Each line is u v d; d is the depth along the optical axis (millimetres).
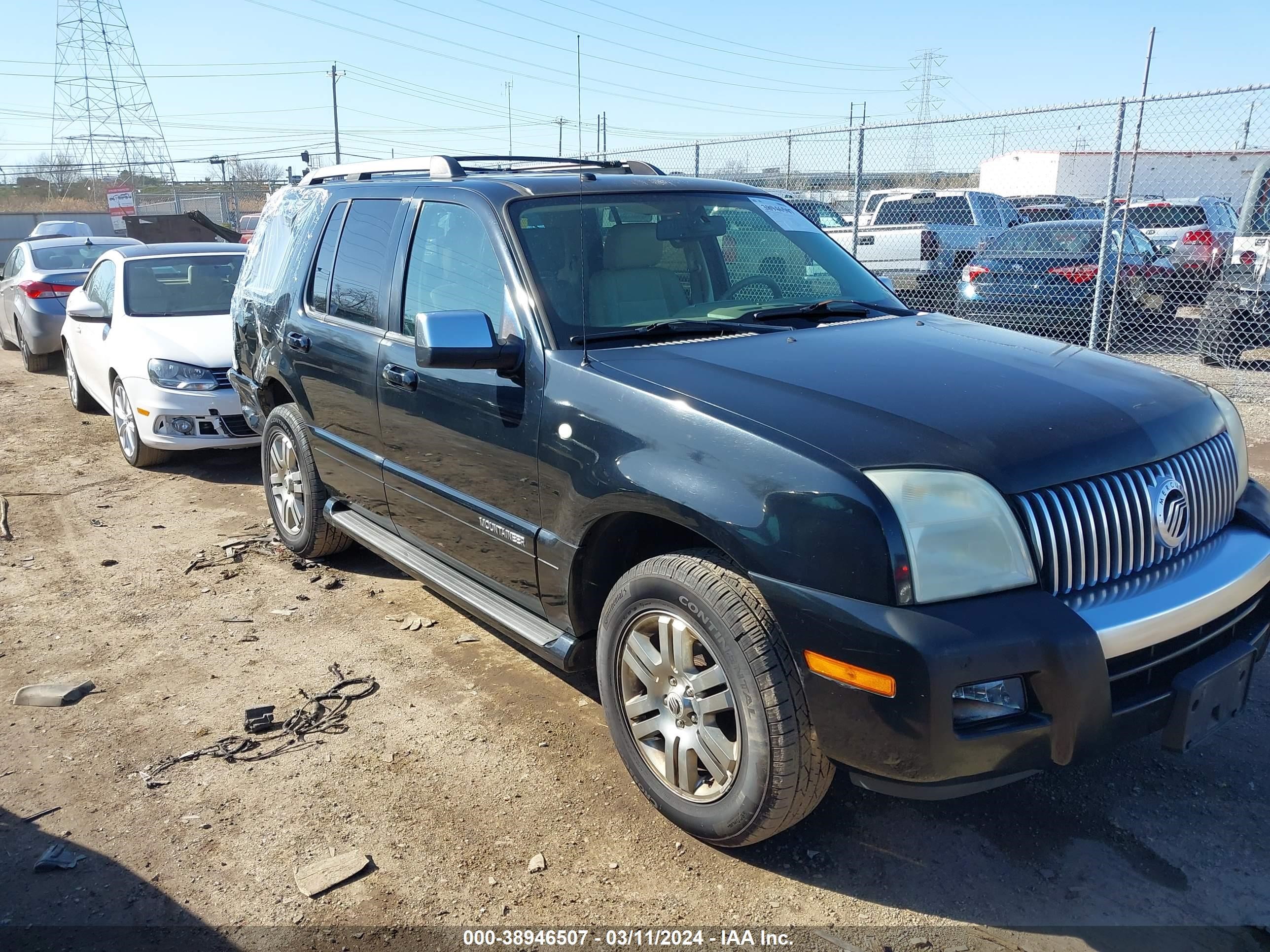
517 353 3340
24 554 5762
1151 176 19828
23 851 3027
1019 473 2570
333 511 5070
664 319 3572
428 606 4918
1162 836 3010
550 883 2842
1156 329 11859
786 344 3350
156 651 4426
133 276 8359
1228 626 2842
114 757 3551
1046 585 2574
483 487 3617
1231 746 3492
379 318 4258
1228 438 3217
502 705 3877
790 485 2553
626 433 2963
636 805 3195
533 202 3734
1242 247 10367
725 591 2705
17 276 12672
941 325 3764
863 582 2434
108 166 31484
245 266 6051
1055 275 11219
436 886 2840
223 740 3652
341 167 5211
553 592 3361
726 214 4133
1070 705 2439
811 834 3041
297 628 4664
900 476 2484
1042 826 3064
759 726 2639
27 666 4293
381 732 3688
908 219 16016
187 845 3041
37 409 10039
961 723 2424
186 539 6000
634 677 3105
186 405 7188
